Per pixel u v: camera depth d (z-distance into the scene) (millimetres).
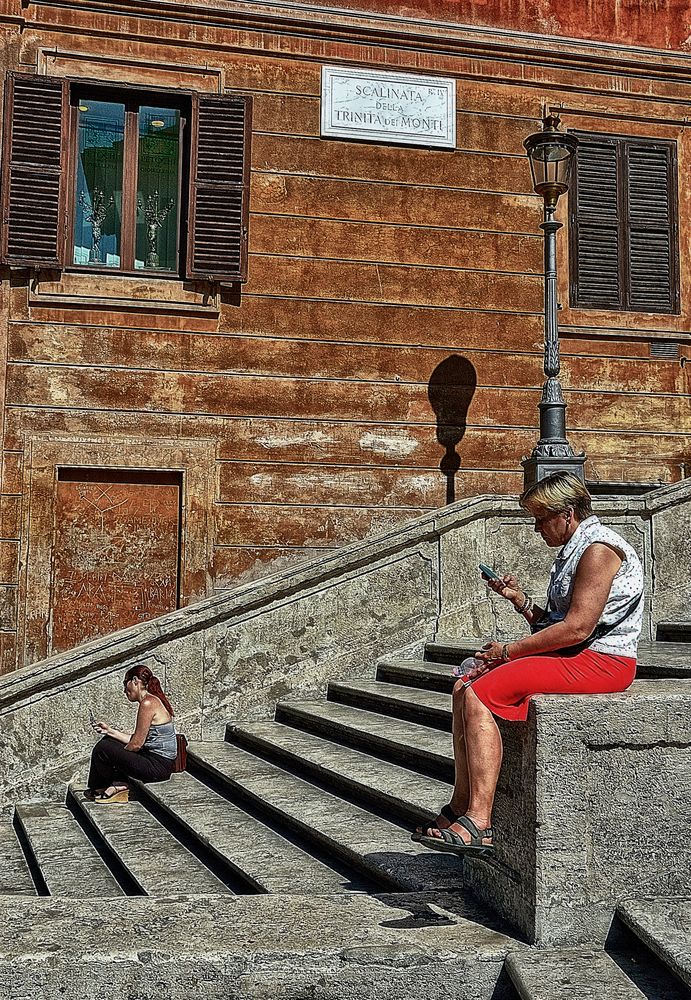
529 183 11547
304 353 10797
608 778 3971
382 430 10930
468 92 11438
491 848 3811
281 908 4152
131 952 3604
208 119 10680
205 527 10406
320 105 11000
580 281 11688
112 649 8438
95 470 10250
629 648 4129
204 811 6688
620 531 9094
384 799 5848
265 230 10805
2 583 9867
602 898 3924
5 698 8203
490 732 3912
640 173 11945
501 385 11297
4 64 10211
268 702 8859
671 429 11773
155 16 10570
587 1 11820
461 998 3746
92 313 10312
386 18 11148
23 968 3521
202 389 10508
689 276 11914
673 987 3529
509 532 9375
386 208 11125
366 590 9109
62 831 7203
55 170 10266
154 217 10719
